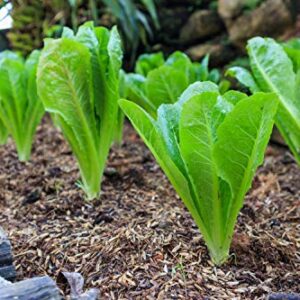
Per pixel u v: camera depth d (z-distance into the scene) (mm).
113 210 559
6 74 708
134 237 462
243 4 1172
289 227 540
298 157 623
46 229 514
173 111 422
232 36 1201
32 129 777
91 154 571
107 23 1275
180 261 423
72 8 1219
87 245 463
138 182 689
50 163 783
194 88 429
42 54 509
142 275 402
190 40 1281
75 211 566
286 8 1160
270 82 577
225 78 1087
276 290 391
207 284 392
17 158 809
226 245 423
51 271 429
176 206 581
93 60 543
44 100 521
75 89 525
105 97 554
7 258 394
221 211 412
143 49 1323
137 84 780
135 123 399
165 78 713
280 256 454
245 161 380
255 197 664
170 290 379
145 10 1319
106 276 406
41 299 323
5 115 760
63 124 561
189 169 397
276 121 607
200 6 1278
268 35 1177
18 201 616
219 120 376
